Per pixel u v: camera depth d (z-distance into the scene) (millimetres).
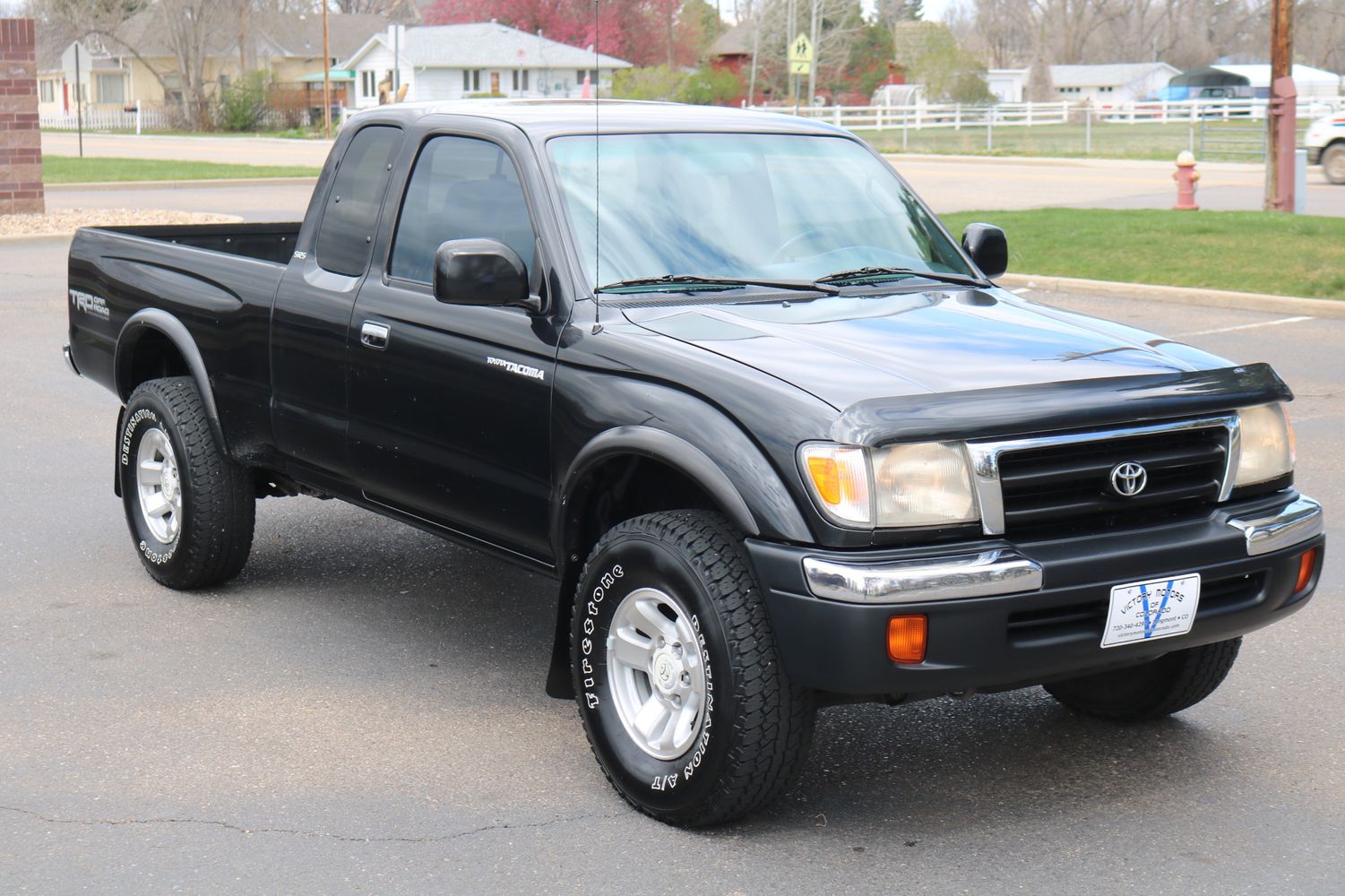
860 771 4570
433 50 70062
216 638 5719
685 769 4035
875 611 3676
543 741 4766
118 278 6613
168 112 74062
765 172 5207
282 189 29547
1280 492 4375
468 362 4828
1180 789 4422
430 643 5684
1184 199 22016
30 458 8727
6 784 4398
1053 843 4062
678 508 4680
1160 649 4047
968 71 64562
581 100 5539
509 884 3805
